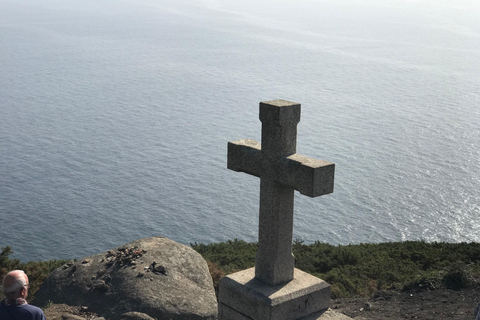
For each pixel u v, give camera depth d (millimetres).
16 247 110375
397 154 173625
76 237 116938
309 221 119812
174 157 180500
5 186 146500
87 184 151125
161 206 134625
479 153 172750
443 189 140625
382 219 121750
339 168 158750
